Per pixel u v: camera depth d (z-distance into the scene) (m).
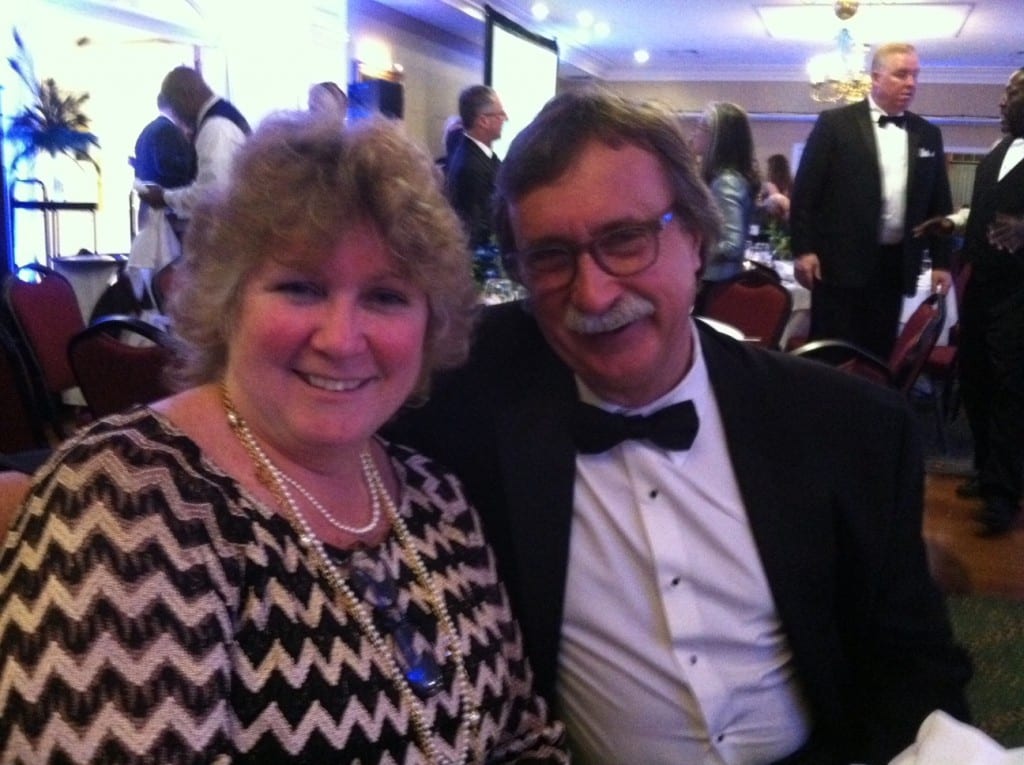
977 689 2.54
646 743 1.25
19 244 5.76
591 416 1.20
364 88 7.12
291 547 0.91
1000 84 11.45
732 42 10.45
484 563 1.12
